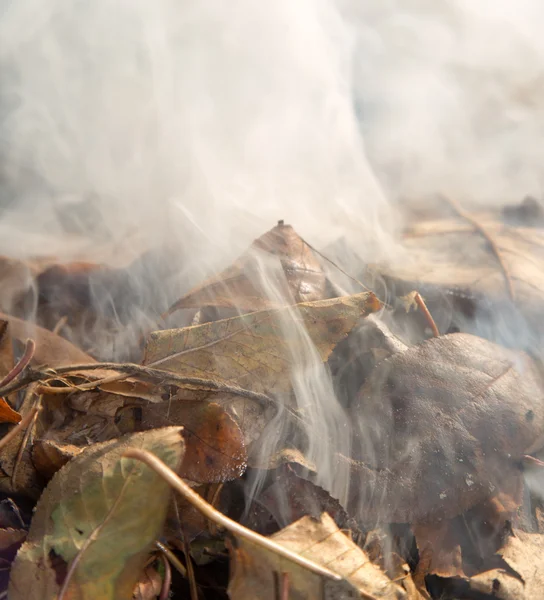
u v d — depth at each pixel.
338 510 0.29
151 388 0.30
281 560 0.27
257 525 0.28
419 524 0.29
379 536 0.28
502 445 0.30
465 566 0.29
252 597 0.27
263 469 0.29
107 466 0.27
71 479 0.27
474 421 0.30
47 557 0.26
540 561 0.29
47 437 0.29
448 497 0.29
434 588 0.29
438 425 0.30
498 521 0.29
